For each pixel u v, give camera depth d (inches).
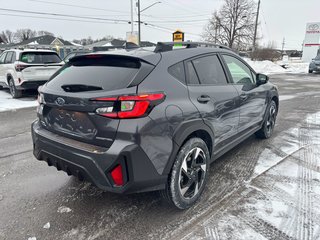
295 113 280.2
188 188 105.7
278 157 157.6
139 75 90.4
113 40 2281.0
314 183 125.8
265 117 180.2
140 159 86.0
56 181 130.5
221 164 147.8
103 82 92.4
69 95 93.4
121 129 84.3
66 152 94.3
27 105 321.4
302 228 94.0
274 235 90.5
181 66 105.4
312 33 1418.6
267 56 1477.6
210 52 125.4
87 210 106.1
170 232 93.0
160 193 101.4
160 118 89.1
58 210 106.3
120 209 106.7
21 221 99.4
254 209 105.0
